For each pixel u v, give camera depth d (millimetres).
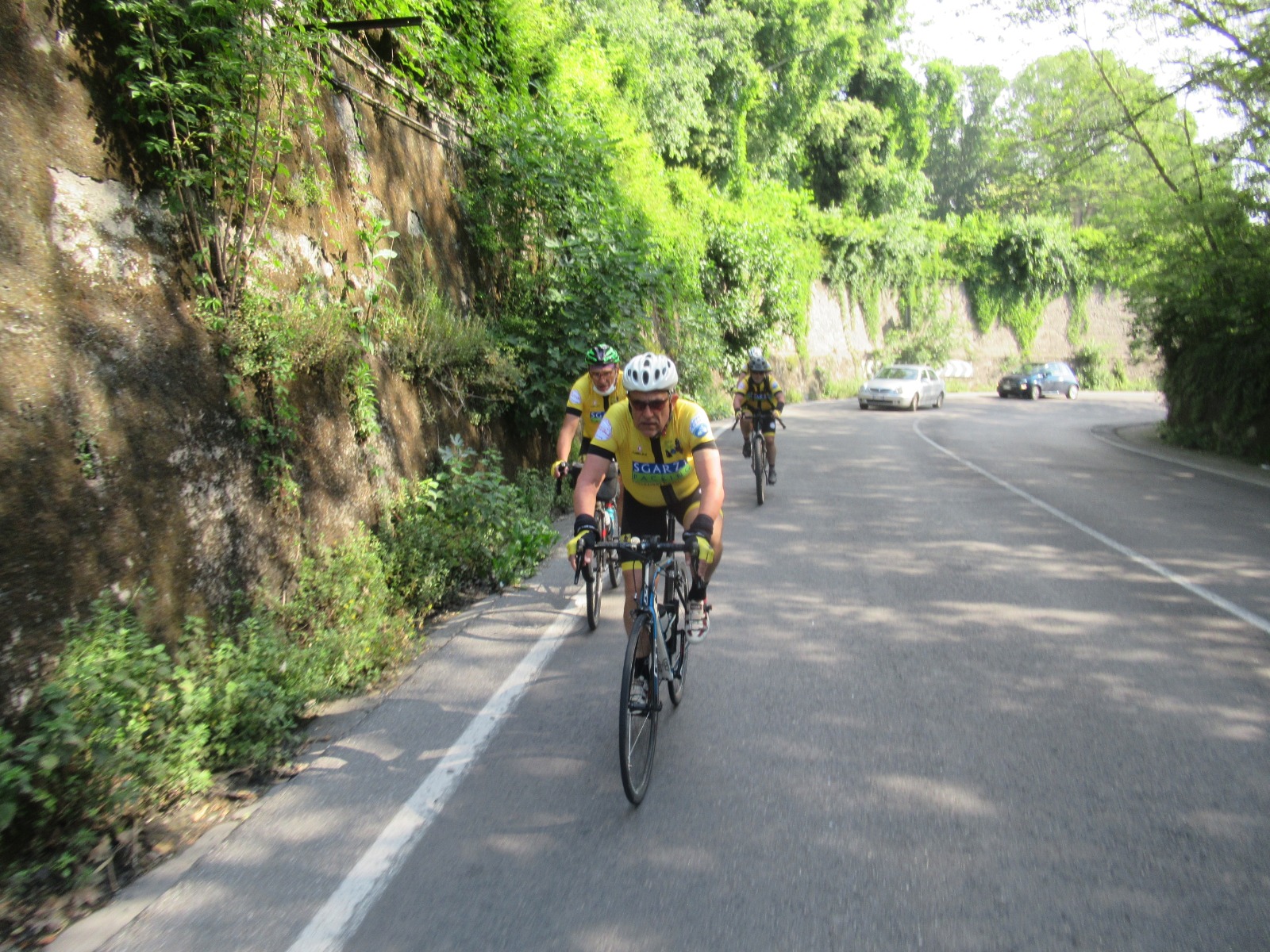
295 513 5715
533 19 13188
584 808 3693
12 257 3992
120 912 3049
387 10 8617
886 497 11219
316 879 3223
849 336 39656
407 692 5016
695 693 4895
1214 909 2977
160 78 4816
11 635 3525
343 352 6344
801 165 41969
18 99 4195
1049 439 19906
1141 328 21078
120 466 4289
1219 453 17875
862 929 2889
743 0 33938
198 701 3994
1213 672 5164
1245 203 17203
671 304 18719
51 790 3373
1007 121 19844
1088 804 3668
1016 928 2887
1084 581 7184
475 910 3023
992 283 47250
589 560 5586
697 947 2811
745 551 8242
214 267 5344
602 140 12109
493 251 10828
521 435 10641
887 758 4086
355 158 7816
